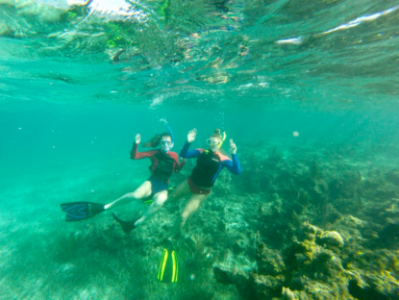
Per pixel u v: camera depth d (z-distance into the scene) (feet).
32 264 10.91
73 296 8.97
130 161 43.47
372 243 8.20
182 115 96.48
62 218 16.72
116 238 12.04
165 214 14.25
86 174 34.14
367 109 59.41
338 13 8.84
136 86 23.80
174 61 14.98
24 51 12.50
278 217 12.21
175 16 8.87
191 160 30.09
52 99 35.06
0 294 9.36
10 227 16.10
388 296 4.88
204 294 8.27
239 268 9.73
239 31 10.48
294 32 10.69
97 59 14.07
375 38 11.40
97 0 7.66
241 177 21.38
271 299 5.92
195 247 10.55
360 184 17.84
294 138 75.61
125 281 9.35
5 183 32.81
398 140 59.26
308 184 17.35
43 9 8.14
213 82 23.09
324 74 19.48
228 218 13.67
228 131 118.93
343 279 5.30
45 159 63.16
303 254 6.02
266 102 44.06
